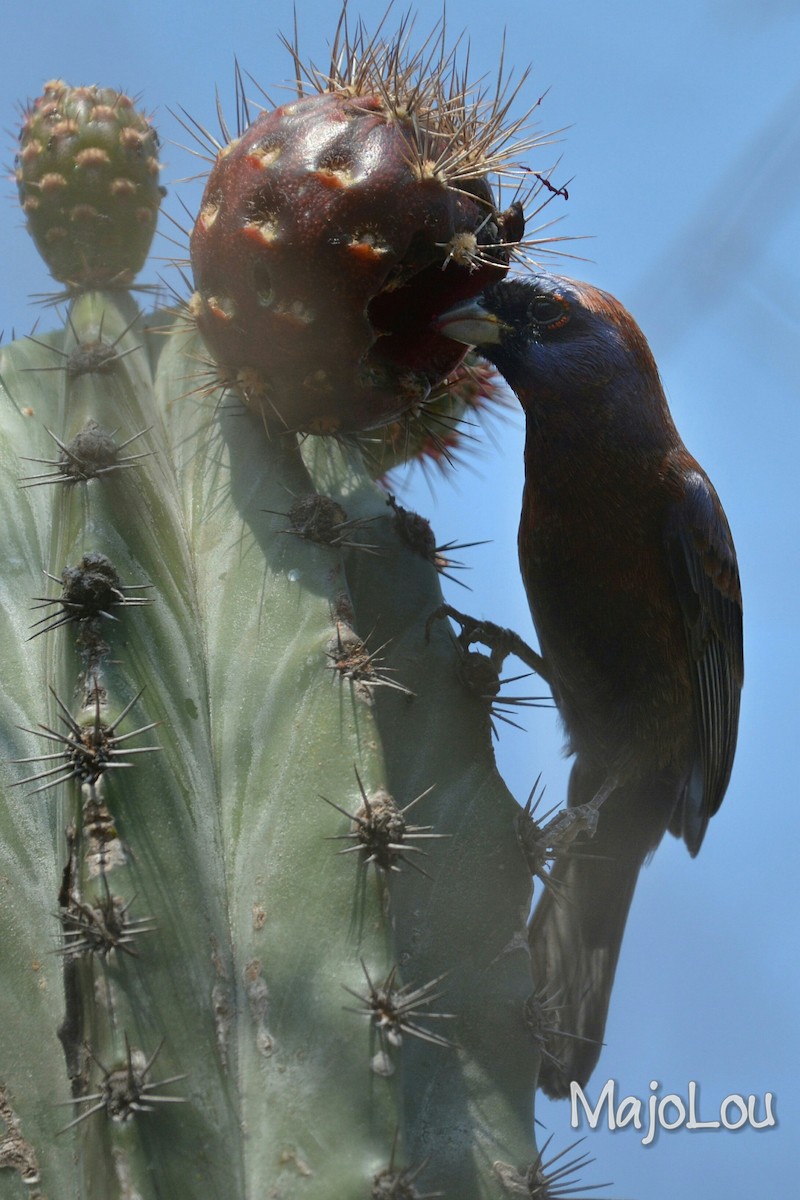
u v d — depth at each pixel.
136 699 1.72
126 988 1.71
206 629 1.74
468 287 1.76
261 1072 1.71
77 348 1.75
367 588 1.75
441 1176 1.72
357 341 1.74
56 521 1.74
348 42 1.75
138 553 1.74
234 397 1.76
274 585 1.74
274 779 1.73
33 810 1.73
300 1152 1.71
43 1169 1.72
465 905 1.73
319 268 1.74
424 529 1.76
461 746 1.74
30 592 1.75
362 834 1.72
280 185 1.74
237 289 1.74
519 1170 1.72
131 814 1.72
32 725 1.74
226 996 1.72
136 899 1.71
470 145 1.74
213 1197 1.71
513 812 1.74
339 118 1.74
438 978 1.72
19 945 1.72
